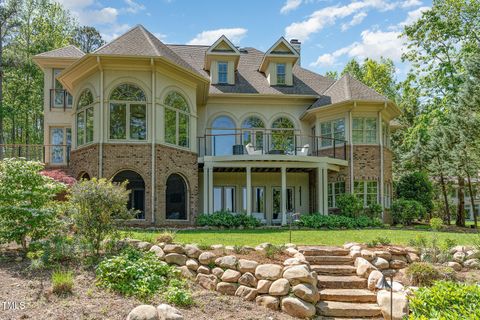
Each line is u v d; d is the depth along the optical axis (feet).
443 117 79.25
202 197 68.44
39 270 24.88
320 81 79.20
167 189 54.60
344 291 25.67
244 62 82.12
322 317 23.52
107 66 51.88
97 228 27.63
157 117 52.60
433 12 85.92
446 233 45.32
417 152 77.97
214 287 25.41
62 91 71.61
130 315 18.69
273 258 27.86
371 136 66.74
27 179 30.09
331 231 46.39
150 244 28.84
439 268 28.53
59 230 31.30
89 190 27.78
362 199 65.21
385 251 30.35
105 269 23.72
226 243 33.78
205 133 70.69
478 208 131.23
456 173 70.33
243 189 71.77
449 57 87.35
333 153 64.75
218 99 71.41
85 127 54.75
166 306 19.84
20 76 104.83
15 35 105.29
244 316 22.11
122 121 52.08
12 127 111.34
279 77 75.41
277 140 72.23
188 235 39.78
